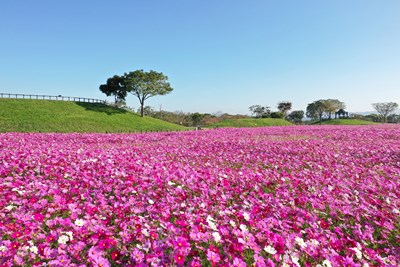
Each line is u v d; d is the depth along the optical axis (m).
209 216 5.04
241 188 7.54
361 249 4.38
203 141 20.53
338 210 6.16
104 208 5.68
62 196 6.38
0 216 5.15
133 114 62.09
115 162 10.22
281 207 5.88
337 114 96.62
